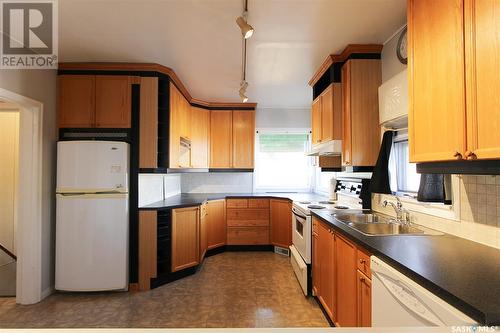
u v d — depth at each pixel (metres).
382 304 1.28
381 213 2.43
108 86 2.85
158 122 3.03
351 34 2.28
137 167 2.86
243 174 4.93
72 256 2.66
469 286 0.95
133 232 2.85
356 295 1.66
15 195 3.34
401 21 2.09
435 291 0.97
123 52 2.61
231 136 4.58
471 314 0.83
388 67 2.38
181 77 3.30
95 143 2.69
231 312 2.37
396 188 2.32
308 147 4.96
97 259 2.68
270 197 4.25
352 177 3.16
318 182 4.74
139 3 1.85
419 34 1.45
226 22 2.09
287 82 3.50
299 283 2.93
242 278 3.14
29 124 2.53
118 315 2.32
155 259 2.86
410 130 1.52
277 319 2.25
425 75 1.40
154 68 2.88
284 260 3.80
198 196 4.24
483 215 1.45
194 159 4.21
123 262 2.73
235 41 2.40
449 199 1.68
